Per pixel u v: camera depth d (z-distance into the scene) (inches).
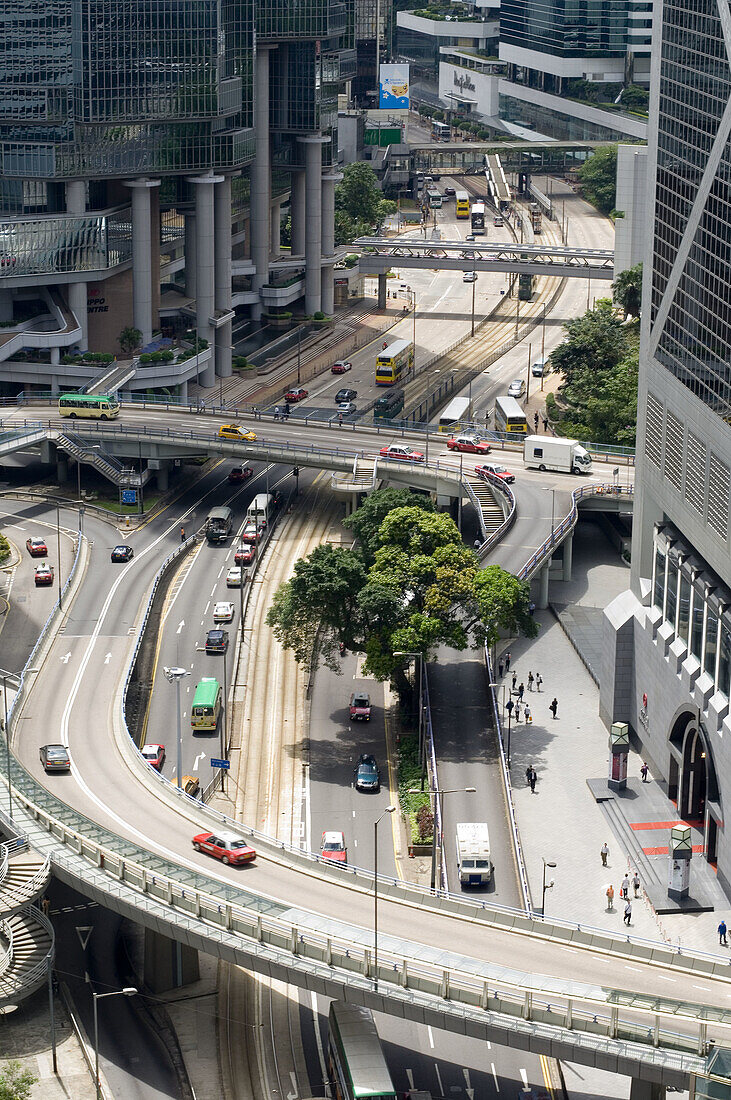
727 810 7628.0
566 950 6318.9
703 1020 5767.7
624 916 7386.8
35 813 7377.0
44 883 6909.5
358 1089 5910.4
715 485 7775.6
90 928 7007.9
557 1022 5812.0
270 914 6461.6
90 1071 6550.2
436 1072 6496.1
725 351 7564.0
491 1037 5871.1
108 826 7347.4
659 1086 5969.5
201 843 7111.2
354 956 6161.4
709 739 7864.2
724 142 7480.3
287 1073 6574.8
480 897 7421.3
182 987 7155.5
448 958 6200.8
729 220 7440.9
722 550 7696.9
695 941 7229.3
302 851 7032.5
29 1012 6943.9
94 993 6688.0
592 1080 6481.3
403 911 6594.5
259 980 7219.5
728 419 7549.2
